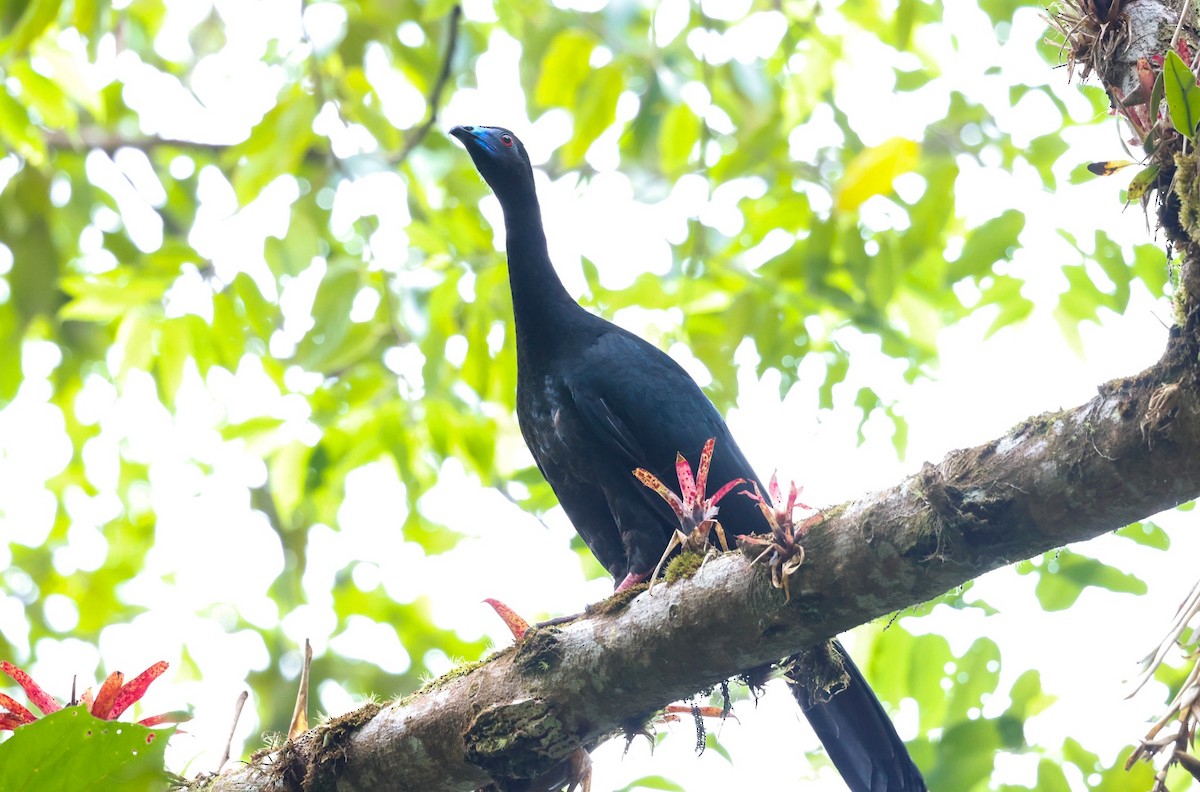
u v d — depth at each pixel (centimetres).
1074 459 429
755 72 1141
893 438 1252
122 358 1207
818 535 493
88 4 1169
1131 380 421
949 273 1158
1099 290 1164
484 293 1155
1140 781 827
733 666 533
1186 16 503
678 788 921
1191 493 417
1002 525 448
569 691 557
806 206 1260
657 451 809
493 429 1222
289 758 604
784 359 1197
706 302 1197
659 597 545
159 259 1227
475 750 560
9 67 1205
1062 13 552
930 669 930
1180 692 424
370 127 1256
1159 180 453
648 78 1195
